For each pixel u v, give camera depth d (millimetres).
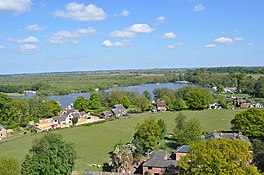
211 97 171375
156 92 190625
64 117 136500
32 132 115562
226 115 140125
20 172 54688
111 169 69812
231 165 43969
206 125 117875
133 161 73125
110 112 150250
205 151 46406
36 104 143750
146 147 79875
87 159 78312
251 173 44906
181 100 163375
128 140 98188
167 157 73188
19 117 128375
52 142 60031
